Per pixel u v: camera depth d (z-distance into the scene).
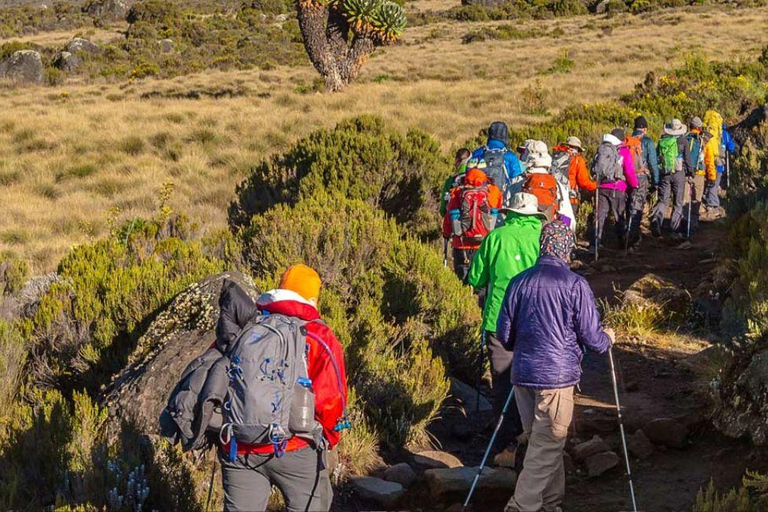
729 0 74.31
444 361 7.52
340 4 34.66
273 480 3.77
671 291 8.76
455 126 24.44
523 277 4.83
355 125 15.35
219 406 3.66
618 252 12.64
